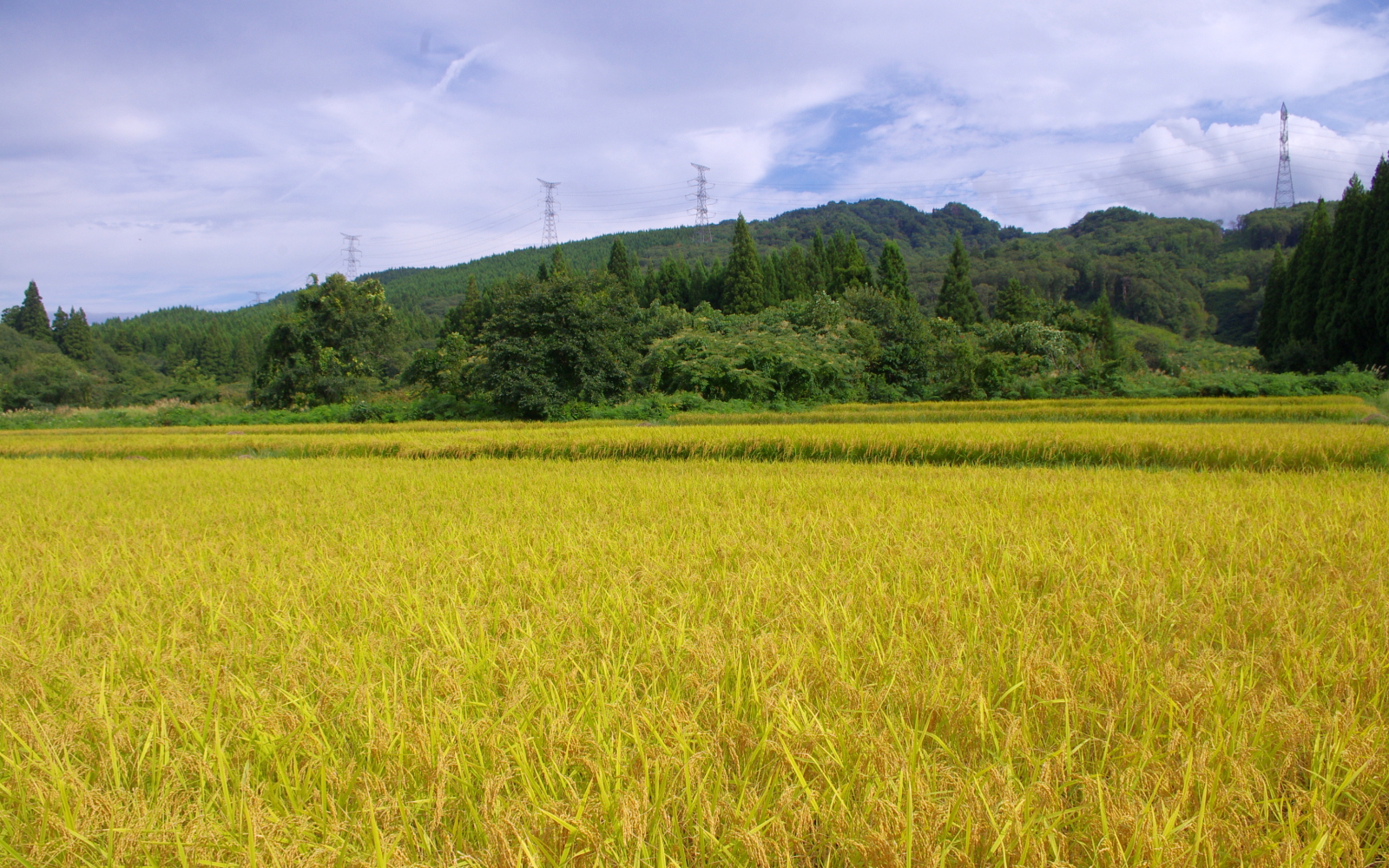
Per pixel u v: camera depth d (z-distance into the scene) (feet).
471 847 6.84
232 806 7.43
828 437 42.47
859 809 6.79
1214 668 9.62
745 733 8.05
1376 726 7.85
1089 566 14.17
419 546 19.02
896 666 9.52
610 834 6.70
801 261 175.73
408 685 10.08
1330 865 6.23
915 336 102.17
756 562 15.42
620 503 24.54
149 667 11.04
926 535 17.16
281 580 15.85
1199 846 6.24
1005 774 7.13
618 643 11.12
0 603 15.10
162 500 29.71
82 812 7.20
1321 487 23.57
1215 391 83.41
